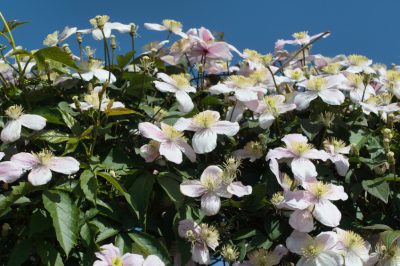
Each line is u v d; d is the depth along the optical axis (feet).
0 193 2.37
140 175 2.30
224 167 2.46
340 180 2.54
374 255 2.28
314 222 2.43
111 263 2.08
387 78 2.86
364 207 2.53
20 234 2.16
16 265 2.09
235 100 2.66
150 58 2.74
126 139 2.52
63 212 2.08
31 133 2.38
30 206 2.23
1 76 2.56
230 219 2.40
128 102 2.65
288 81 2.80
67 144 2.26
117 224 2.25
